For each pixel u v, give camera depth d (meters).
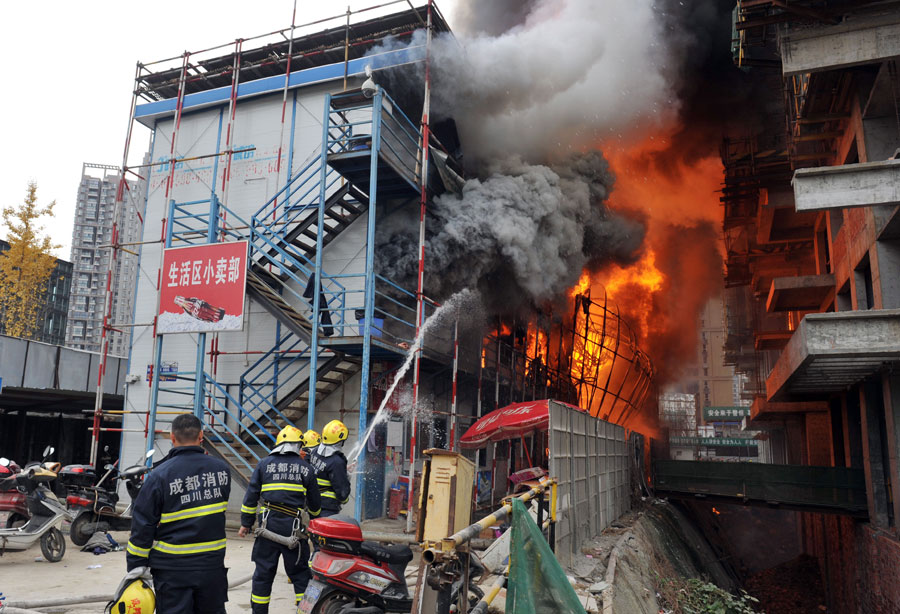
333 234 14.79
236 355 14.84
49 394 16.70
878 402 14.59
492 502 14.88
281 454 5.83
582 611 3.88
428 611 4.38
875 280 12.67
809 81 13.42
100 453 21.50
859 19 11.09
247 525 5.60
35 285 35.66
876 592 13.62
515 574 3.54
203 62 16.47
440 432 16.06
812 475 17.69
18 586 6.98
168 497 3.82
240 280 11.93
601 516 12.67
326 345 11.93
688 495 20.44
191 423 4.14
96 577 7.57
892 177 9.59
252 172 15.55
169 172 16.38
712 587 12.17
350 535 5.34
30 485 8.41
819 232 20.52
